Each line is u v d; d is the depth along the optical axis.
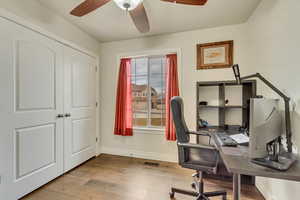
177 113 1.52
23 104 1.66
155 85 2.88
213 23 2.28
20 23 1.62
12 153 1.56
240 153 1.13
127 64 2.89
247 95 2.16
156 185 1.92
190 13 2.02
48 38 1.95
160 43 2.69
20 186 1.63
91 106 2.80
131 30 2.53
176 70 2.57
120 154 2.97
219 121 2.34
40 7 1.83
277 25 1.44
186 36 2.54
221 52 2.34
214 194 1.59
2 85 1.48
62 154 2.18
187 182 1.99
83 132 2.60
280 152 1.18
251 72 2.11
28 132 1.72
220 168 1.40
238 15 2.07
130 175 2.17
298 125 1.15
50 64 1.98
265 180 1.66
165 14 2.04
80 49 2.49
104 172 2.26
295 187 1.17
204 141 2.33
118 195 1.71
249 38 2.16
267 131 0.99
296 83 1.17
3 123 1.49
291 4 1.22
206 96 2.43
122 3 1.33
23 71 1.66
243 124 2.16
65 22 2.21
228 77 2.31
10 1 1.53
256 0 1.76
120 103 2.88
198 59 2.46
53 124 2.04
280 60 1.39
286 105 1.23
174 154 2.65
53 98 2.03
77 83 2.46
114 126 2.99
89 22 2.28
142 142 2.84
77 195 1.71
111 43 3.00
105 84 3.04
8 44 1.52
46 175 1.93
